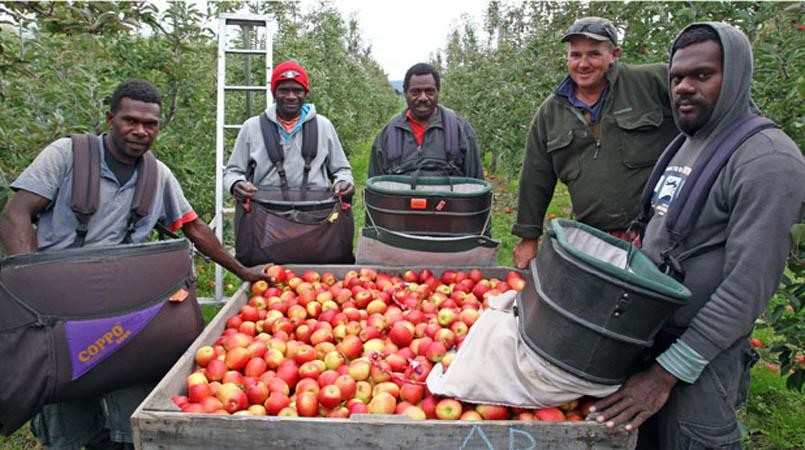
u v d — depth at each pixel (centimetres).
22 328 198
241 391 221
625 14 529
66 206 241
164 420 190
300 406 211
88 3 280
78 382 208
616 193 304
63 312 203
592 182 308
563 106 316
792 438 330
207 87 643
